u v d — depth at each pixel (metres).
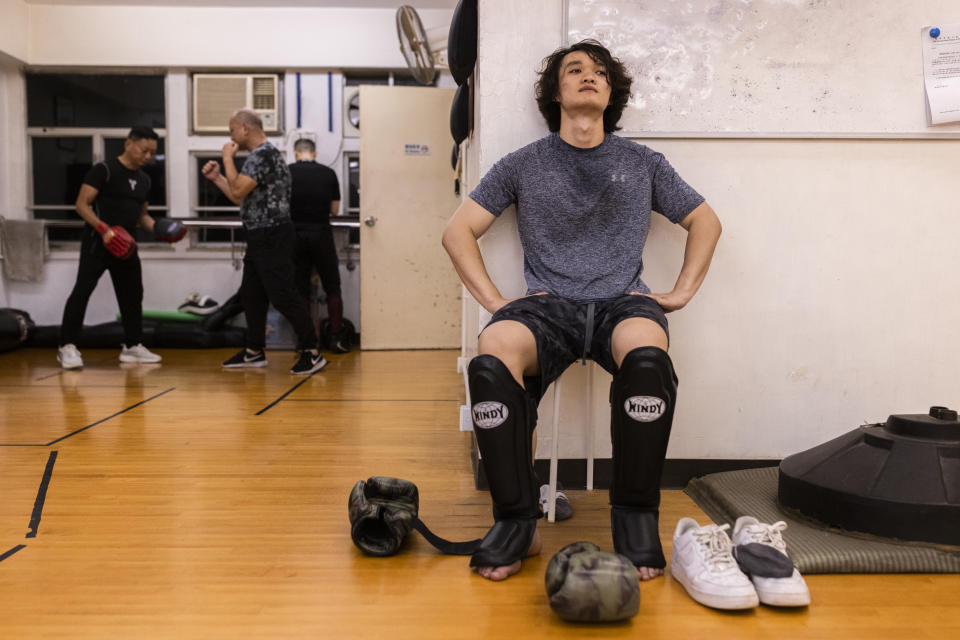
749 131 1.87
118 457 2.21
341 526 1.61
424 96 5.20
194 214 5.82
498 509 1.36
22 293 5.65
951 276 1.92
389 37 5.70
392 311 5.28
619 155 1.61
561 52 1.67
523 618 1.16
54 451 2.28
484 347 1.37
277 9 5.67
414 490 1.57
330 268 5.02
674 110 1.86
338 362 4.58
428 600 1.22
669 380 1.29
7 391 3.43
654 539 1.33
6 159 5.74
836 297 1.92
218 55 5.68
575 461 1.92
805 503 1.56
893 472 1.45
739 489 1.78
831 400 1.93
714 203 1.89
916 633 1.12
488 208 1.62
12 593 1.24
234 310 5.33
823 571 1.35
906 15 1.86
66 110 5.83
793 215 1.90
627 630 1.12
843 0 1.86
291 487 1.91
